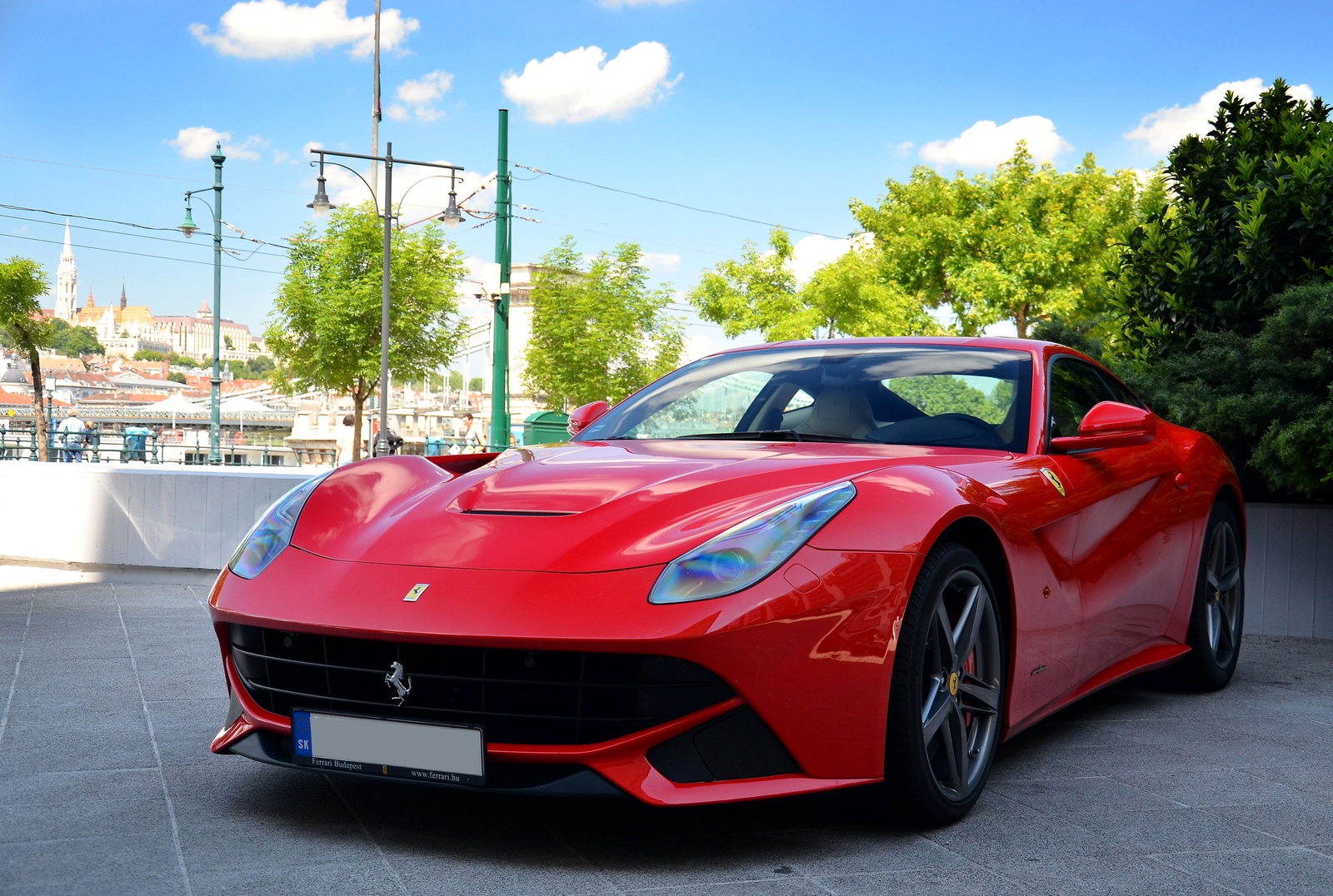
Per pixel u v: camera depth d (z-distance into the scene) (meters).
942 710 2.17
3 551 6.21
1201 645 3.59
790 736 1.94
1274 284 5.32
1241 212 5.38
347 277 27.80
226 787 2.35
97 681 3.40
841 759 1.99
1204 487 3.59
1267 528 5.06
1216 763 2.77
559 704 1.92
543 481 2.32
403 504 2.33
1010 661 2.41
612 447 2.71
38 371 26.86
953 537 2.29
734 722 1.93
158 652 3.88
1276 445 4.59
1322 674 4.09
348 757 2.01
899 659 2.06
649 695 1.90
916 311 28.03
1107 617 2.93
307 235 28.19
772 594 1.92
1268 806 2.40
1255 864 2.03
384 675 1.98
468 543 2.07
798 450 2.61
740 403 3.05
